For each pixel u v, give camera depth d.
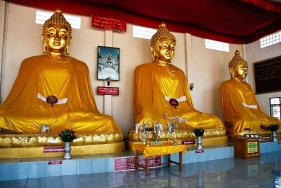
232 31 9.28
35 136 4.72
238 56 8.59
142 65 7.12
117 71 7.40
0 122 4.68
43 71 5.73
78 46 7.14
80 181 4.00
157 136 4.88
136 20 7.73
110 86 7.32
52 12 6.95
